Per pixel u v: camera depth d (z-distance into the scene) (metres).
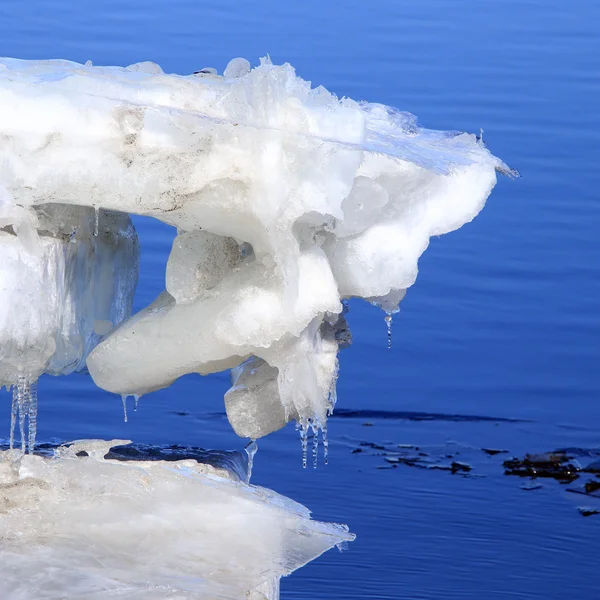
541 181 29.77
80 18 34.19
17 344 8.25
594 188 29.47
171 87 8.31
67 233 8.79
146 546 8.09
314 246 8.44
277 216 7.96
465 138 9.57
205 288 8.63
